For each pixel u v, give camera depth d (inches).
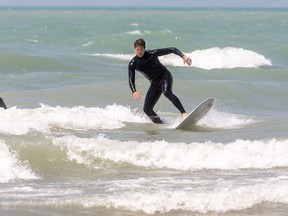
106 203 1108.5
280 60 4507.9
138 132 1733.5
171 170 1359.5
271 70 3486.7
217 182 1242.6
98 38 5221.5
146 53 1795.0
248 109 2331.4
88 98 2306.8
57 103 2203.5
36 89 2603.3
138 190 1181.7
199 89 2581.2
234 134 1718.8
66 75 3051.2
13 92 2359.7
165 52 1809.8
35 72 3225.9
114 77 3053.6
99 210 1083.9
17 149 1393.9
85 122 1800.0
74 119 1803.6
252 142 1467.8
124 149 1422.2
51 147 1412.4
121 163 1387.8
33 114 1780.3
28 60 3545.8
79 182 1263.5
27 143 1417.3
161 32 5388.8
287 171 1348.4
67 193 1175.0
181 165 1380.4
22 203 1107.3
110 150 1418.6
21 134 1541.6
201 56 4094.5
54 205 1101.1
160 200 1117.1
